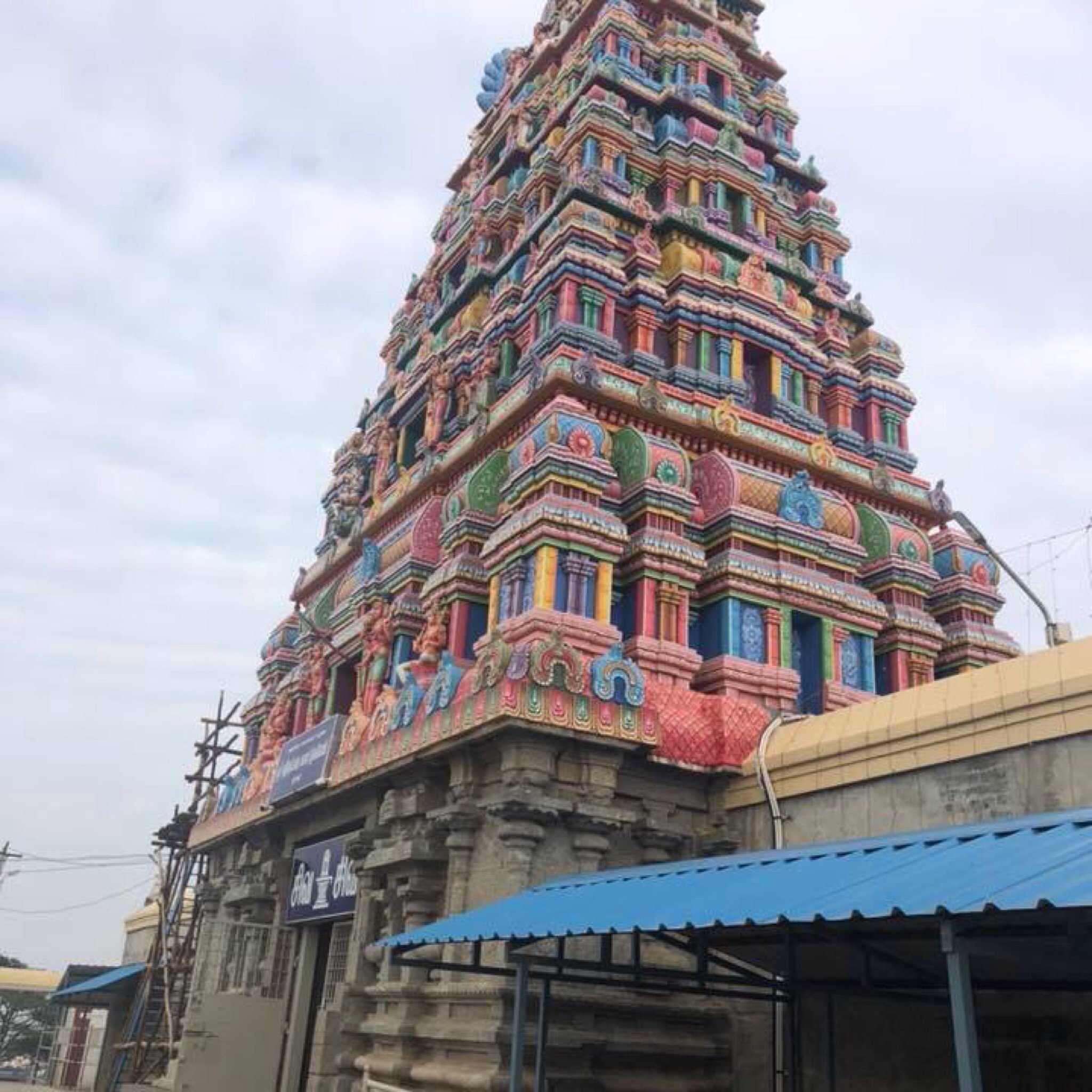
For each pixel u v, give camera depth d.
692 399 19.92
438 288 30.33
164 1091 22.91
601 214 22.50
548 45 29.59
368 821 17.09
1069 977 9.52
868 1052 11.93
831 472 20.88
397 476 26.89
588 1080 12.55
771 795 13.88
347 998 16.11
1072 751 10.72
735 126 26.20
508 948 11.71
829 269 27.31
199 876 30.48
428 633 17.78
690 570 17.22
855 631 18.64
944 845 8.20
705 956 10.80
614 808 13.56
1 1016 75.38
